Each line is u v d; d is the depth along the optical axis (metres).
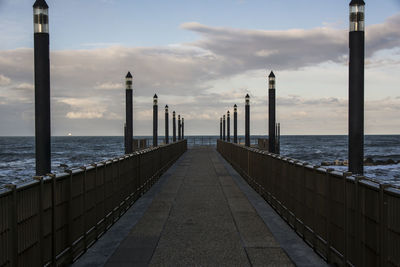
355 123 7.48
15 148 116.69
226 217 9.71
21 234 4.61
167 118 43.50
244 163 18.47
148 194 13.80
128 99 16.39
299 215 8.00
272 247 7.07
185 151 50.28
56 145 145.38
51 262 5.55
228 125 51.03
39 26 7.00
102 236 7.98
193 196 13.18
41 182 5.15
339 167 45.28
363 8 7.48
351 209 5.41
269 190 11.62
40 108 6.99
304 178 7.66
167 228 8.52
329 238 6.21
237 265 6.05
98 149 104.44
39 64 7.01
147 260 6.30
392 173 39.97
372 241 4.71
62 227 5.99
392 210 4.18
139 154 13.15
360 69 7.48
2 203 4.15
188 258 6.39
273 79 17.20
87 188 7.16
